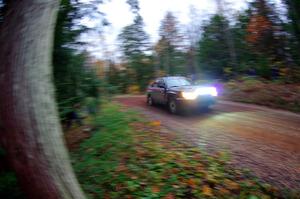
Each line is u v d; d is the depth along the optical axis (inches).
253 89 765.9
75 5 252.8
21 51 125.6
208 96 478.0
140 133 350.3
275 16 1027.3
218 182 233.1
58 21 243.6
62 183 131.9
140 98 847.1
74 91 269.4
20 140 123.7
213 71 1473.9
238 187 227.9
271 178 241.8
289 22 930.1
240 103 677.3
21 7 128.1
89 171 240.4
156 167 255.8
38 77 129.4
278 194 223.9
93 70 288.2
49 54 137.4
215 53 1497.3
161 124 411.8
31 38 127.9
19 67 124.6
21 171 126.8
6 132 126.0
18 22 127.0
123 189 228.1
